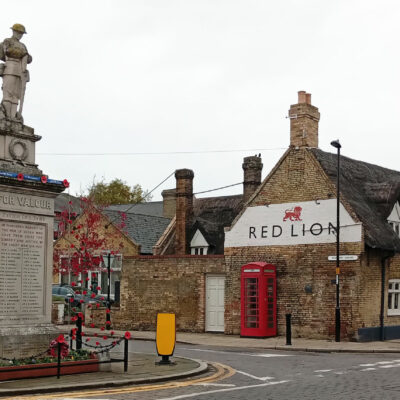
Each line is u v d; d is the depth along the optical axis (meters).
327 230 26.28
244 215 28.69
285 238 27.42
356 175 29.42
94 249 37.50
